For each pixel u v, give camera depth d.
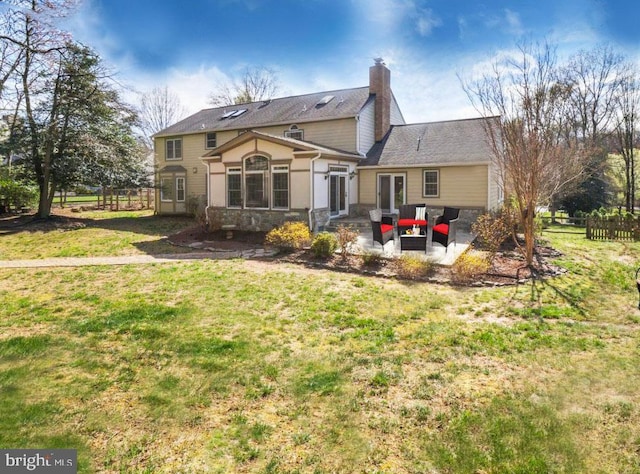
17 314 6.76
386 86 20.67
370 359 4.94
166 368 4.74
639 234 14.37
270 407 3.94
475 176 16.48
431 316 6.55
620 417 3.58
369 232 15.07
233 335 5.75
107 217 23.02
